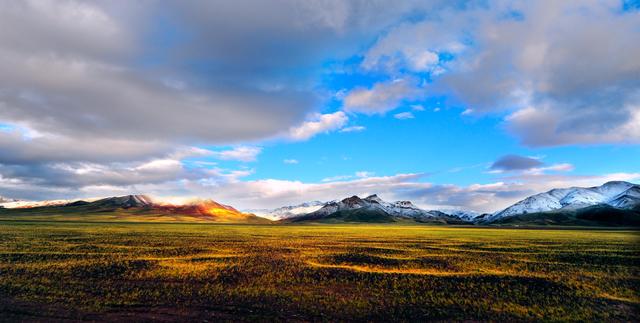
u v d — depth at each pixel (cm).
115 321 2269
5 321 2209
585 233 12019
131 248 5234
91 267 3709
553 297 2920
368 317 2458
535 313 2566
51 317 2300
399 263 4300
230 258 4475
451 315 2512
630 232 13338
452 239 8069
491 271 3841
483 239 8112
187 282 3241
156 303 2636
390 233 11038
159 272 3578
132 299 2717
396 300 2822
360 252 5247
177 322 2283
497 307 2681
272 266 4000
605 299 2892
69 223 14475
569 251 5472
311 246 6088
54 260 4047
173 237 7506
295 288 3120
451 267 4081
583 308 2672
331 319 2405
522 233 11725
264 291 2997
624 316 2525
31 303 2548
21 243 5506
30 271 3453
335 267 3969
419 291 3078
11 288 2875
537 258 4731
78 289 2934
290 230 12875
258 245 6119
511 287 3209
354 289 3122
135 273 3522
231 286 3136
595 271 3856
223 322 2298
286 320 2364
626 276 3622
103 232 8594
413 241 7350
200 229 12206
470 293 3027
